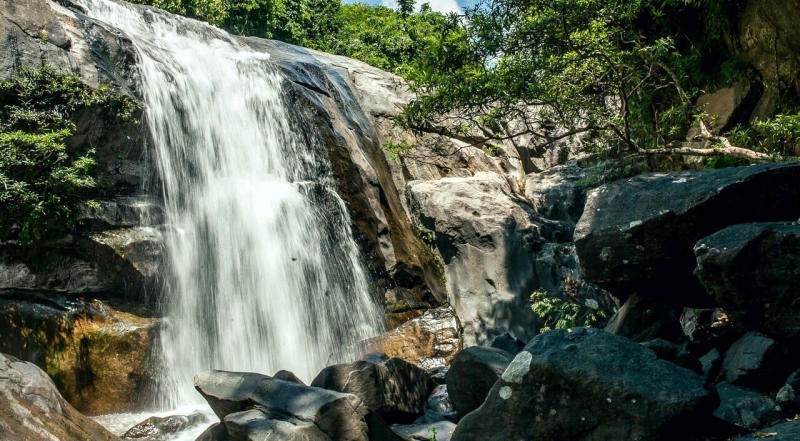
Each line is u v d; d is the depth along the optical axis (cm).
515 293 1500
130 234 1081
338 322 1395
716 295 562
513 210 1630
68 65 1071
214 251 1231
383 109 1986
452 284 1591
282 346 1271
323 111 1622
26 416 593
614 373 489
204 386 692
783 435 434
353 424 627
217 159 1337
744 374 545
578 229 705
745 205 612
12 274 936
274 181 1427
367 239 1539
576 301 1416
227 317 1202
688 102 1070
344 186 1568
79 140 1060
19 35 1027
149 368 1023
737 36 1086
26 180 947
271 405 641
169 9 2292
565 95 1120
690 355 570
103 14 1405
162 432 840
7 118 980
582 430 491
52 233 977
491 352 764
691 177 672
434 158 1955
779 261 530
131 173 1145
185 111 1295
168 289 1118
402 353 1342
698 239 628
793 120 878
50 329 948
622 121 1148
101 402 959
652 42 1212
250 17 2720
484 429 530
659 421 464
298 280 1350
